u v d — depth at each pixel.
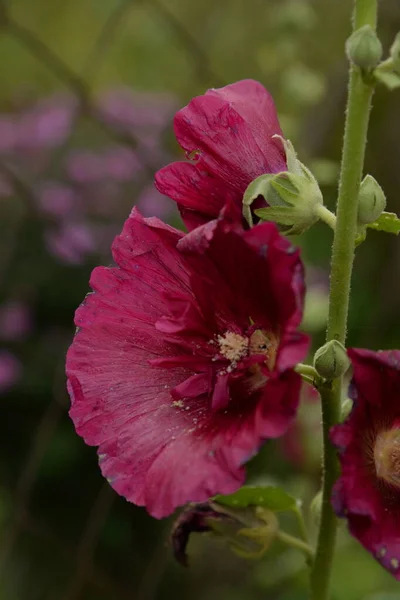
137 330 0.61
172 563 1.15
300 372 0.59
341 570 1.02
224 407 0.59
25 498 1.02
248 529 0.64
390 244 1.28
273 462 1.10
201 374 0.59
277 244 0.54
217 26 1.54
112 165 1.22
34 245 1.21
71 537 1.12
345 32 1.33
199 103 0.60
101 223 1.22
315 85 1.06
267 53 1.07
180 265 0.61
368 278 1.29
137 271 0.61
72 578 1.10
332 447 0.60
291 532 1.02
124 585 1.11
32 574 1.10
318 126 1.23
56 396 1.07
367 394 0.56
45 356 1.16
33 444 1.14
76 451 1.13
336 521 0.62
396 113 1.27
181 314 0.60
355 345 1.25
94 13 1.81
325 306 0.98
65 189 1.20
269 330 0.59
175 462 0.57
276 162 0.60
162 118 1.29
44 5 1.90
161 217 1.20
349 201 0.58
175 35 1.51
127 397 0.60
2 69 1.81
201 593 1.12
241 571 1.13
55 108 1.31
